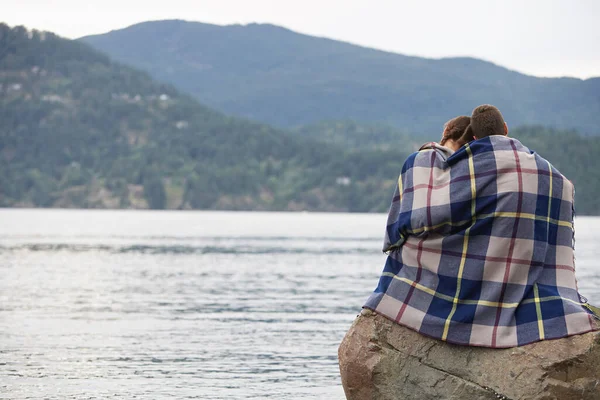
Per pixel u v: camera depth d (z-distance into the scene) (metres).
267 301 25.36
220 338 17.41
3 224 114.12
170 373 13.34
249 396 11.75
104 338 17.05
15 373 13.02
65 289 28.42
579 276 34.41
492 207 7.71
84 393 11.70
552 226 7.82
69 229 97.38
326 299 26.11
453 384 7.73
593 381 7.44
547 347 7.51
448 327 7.77
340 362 8.17
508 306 7.67
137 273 36.34
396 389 7.90
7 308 22.33
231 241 71.50
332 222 147.75
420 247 7.94
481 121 8.09
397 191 8.15
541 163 7.83
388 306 8.02
